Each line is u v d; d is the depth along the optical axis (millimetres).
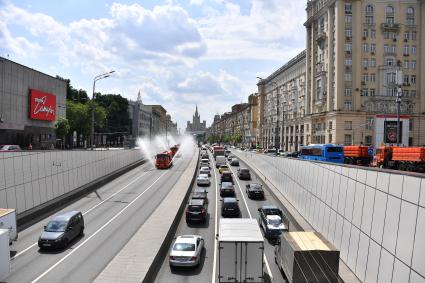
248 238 19094
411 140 82875
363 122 81438
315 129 93000
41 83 72875
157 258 23281
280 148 125812
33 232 28531
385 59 82812
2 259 18016
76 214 28156
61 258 23281
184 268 22828
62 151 39500
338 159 55375
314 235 20875
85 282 19688
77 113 100250
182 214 37469
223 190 45312
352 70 82250
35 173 34125
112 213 35156
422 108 82938
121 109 147875
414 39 83688
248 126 187000
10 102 62500
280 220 30234
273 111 138750
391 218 16766
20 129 65562
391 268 16250
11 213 24734
